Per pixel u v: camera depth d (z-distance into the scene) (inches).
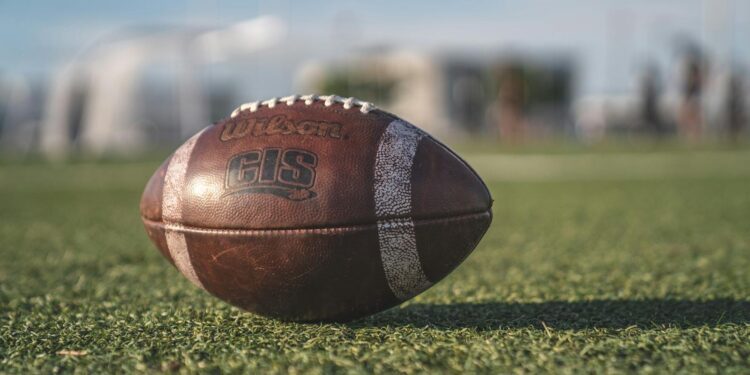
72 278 38.3
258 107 26.8
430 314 29.1
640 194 79.7
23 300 32.8
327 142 25.1
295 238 24.4
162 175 27.0
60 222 63.3
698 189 83.3
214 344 24.9
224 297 26.5
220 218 24.9
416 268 25.3
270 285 25.2
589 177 103.3
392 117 26.5
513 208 69.5
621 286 34.8
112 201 80.9
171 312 29.6
